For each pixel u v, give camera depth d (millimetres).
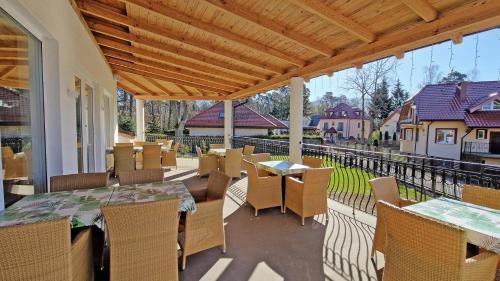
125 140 10125
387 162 4203
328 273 2199
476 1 2334
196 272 2184
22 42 2184
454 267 1364
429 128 15867
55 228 1225
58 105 2613
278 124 20109
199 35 3854
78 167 3783
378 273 2205
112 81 6715
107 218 1519
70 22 3033
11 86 2027
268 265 2307
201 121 17781
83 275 1616
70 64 3031
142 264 1647
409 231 1543
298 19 3074
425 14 2543
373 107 22172
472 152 14484
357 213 3703
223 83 7047
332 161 5352
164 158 6746
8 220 1593
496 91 14602
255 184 3549
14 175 2084
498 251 1495
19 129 2150
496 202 2154
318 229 3105
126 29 4098
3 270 1139
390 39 3113
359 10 2695
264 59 4699
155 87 8273
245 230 3055
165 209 1654
